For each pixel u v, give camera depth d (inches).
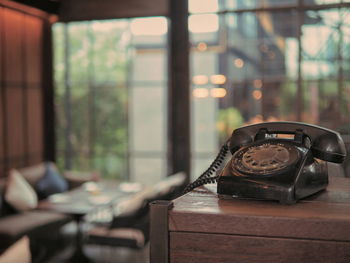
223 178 30.1
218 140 231.5
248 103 225.0
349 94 205.8
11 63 232.4
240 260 25.3
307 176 29.6
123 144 253.8
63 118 260.5
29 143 246.4
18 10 234.8
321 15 208.8
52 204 186.1
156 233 26.6
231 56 226.5
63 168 261.0
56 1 243.0
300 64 213.0
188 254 26.2
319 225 24.0
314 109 211.9
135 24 250.2
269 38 219.5
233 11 223.8
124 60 254.5
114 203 192.9
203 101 236.7
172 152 233.6
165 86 250.2
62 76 260.1
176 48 229.9
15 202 193.5
